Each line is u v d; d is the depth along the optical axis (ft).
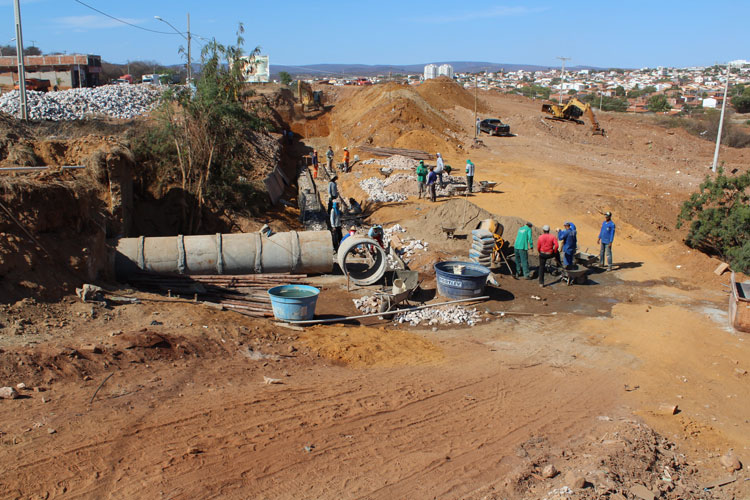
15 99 104.58
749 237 73.15
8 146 60.64
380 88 175.32
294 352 36.86
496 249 59.21
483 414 29.73
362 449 24.99
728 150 172.65
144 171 71.72
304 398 29.58
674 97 495.00
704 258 62.49
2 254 36.22
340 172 117.50
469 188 93.61
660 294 53.72
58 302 36.96
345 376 33.58
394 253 61.82
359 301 50.70
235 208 77.20
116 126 90.48
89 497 19.99
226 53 80.89
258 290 52.39
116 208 58.80
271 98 189.37
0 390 25.41
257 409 27.66
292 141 163.94
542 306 50.29
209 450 23.53
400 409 29.48
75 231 43.06
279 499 21.02
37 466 21.11
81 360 29.55
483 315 47.83
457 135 153.17
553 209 86.58
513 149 142.61
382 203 86.79
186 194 72.79
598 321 46.75
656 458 26.13
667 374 36.83
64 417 24.56
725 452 27.61
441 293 52.11
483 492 22.27
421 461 24.41
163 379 29.63
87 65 221.87
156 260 53.21
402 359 37.58
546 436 27.63
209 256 54.75
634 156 148.25
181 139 74.02
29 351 29.17
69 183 44.34
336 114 205.36
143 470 21.74
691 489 23.70
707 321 46.73
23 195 39.09
